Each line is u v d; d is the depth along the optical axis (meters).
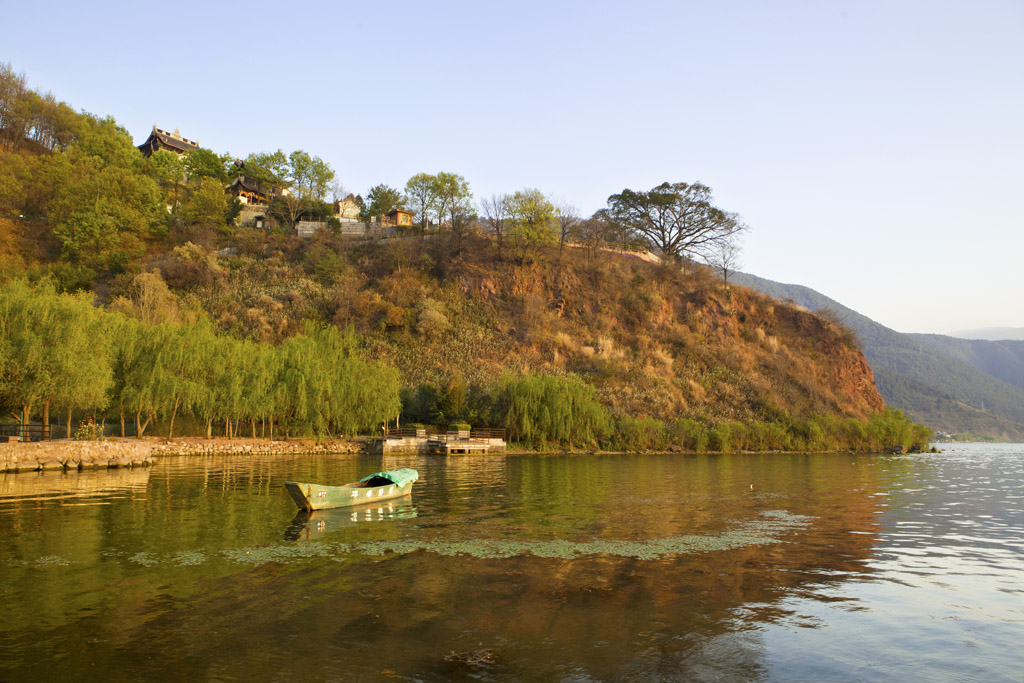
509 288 99.31
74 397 39.47
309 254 103.50
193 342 52.28
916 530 24.66
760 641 12.63
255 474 38.22
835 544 21.52
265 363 57.28
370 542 20.30
